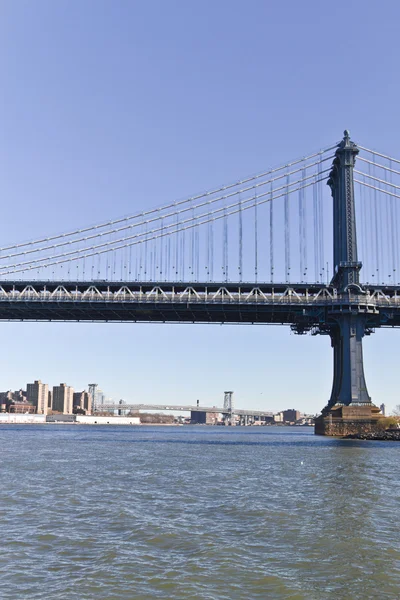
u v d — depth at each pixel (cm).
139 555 2178
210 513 2945
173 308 11719
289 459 6212
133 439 11831
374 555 2189
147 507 3102
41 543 2333
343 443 9694
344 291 11375
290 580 1912
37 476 4469
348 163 11694
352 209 11625
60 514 2895
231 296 11594
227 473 4759
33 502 3238
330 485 4000
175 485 3988
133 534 2483
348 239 11544
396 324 12444
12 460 5925
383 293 11894
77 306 11800
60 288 11919
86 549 2256
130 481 4194
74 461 5875
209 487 3891
